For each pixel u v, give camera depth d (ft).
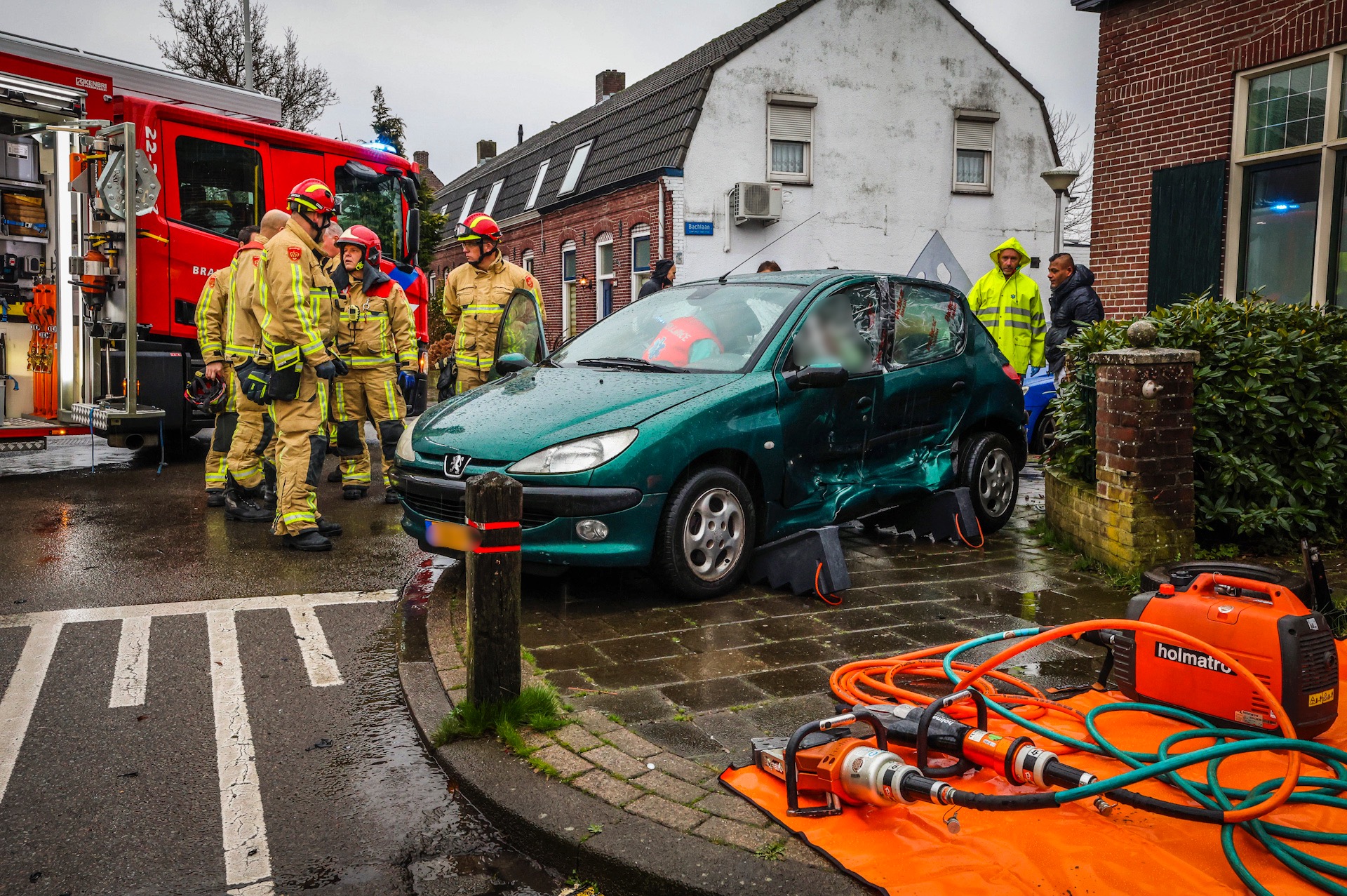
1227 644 9.92
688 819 9.07
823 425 17.90
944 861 8.15
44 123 29.53
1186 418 17.17
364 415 26.05
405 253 37.17
